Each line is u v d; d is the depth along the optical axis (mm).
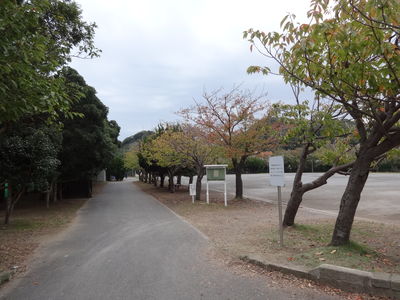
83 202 18609
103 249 7258
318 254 5836
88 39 10766
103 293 4621
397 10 4434
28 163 10617
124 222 11047
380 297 4285
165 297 4434
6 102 5094
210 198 19422
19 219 12109
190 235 8602
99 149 17547
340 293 4449
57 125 9102
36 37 5602
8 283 5105
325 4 4891
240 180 17672
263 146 15656
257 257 5973
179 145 17750
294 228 8930
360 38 4773
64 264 6121
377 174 47531
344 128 7559
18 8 5078
